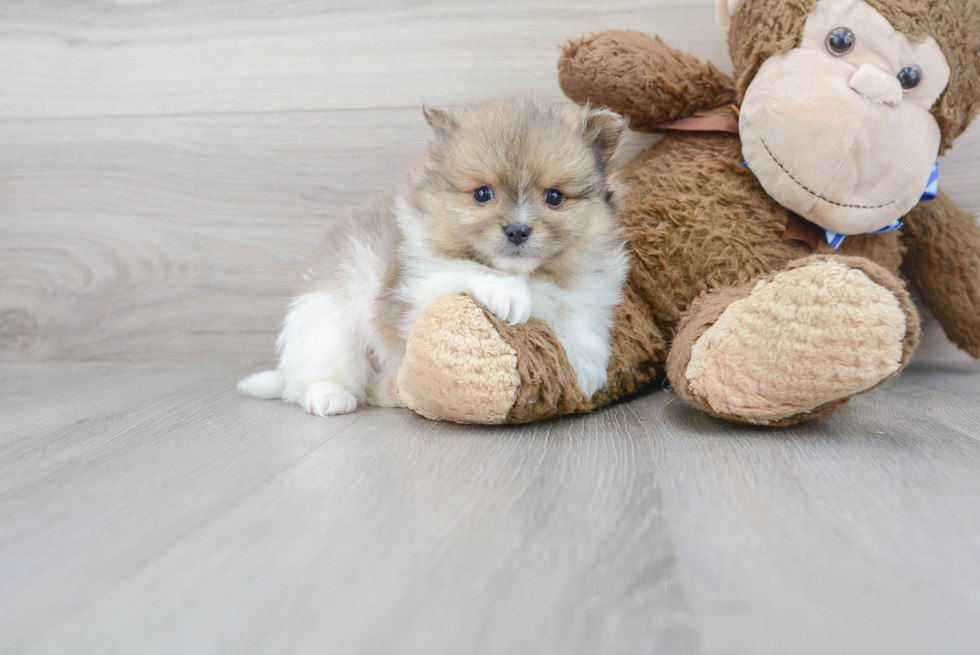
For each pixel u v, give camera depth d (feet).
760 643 1.13
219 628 1.20
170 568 1.36
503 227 1.82
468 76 2.32
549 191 1.85
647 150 2.17
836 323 1.62
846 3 1.85
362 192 2.38
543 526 1.43
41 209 2.48
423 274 1.86
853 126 1.83
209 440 1.76
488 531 1.42
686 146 2.09
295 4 2.35
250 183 2.41
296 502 1.50
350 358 1.99
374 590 1.32
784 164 1.89
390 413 1.94
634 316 1.98
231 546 1.40
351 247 2.01
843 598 1.27
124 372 2.36
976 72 1.89
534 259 1.84
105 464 1.65
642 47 2.08
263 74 2.38
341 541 1.40
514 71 2.30
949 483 1.53
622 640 1.15
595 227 1.89
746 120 1.94
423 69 2.33
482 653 1.11
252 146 2.40
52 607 1.29
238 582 1.33
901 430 1.74
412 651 1.12
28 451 1.71
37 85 2.44
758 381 1.69
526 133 1.83
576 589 1.31
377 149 2.36
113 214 2.46
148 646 1.16
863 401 1.93
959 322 2.17
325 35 2.35
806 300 1.64
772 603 1.25
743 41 1.96
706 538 1.40
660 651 1.11
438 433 1.78
